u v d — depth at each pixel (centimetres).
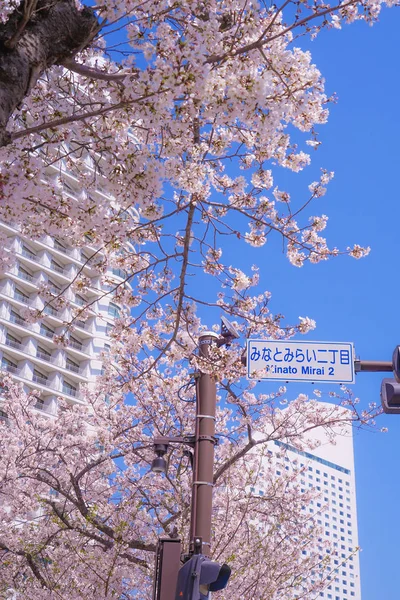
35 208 571
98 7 434
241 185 705
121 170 521
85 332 5947
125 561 1243
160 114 455
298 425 1421
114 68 526
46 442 1612
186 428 1396
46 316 764
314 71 529
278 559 1316
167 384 993
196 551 704
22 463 1420
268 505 1405
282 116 522
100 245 675
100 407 1483
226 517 1225
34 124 543
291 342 783
